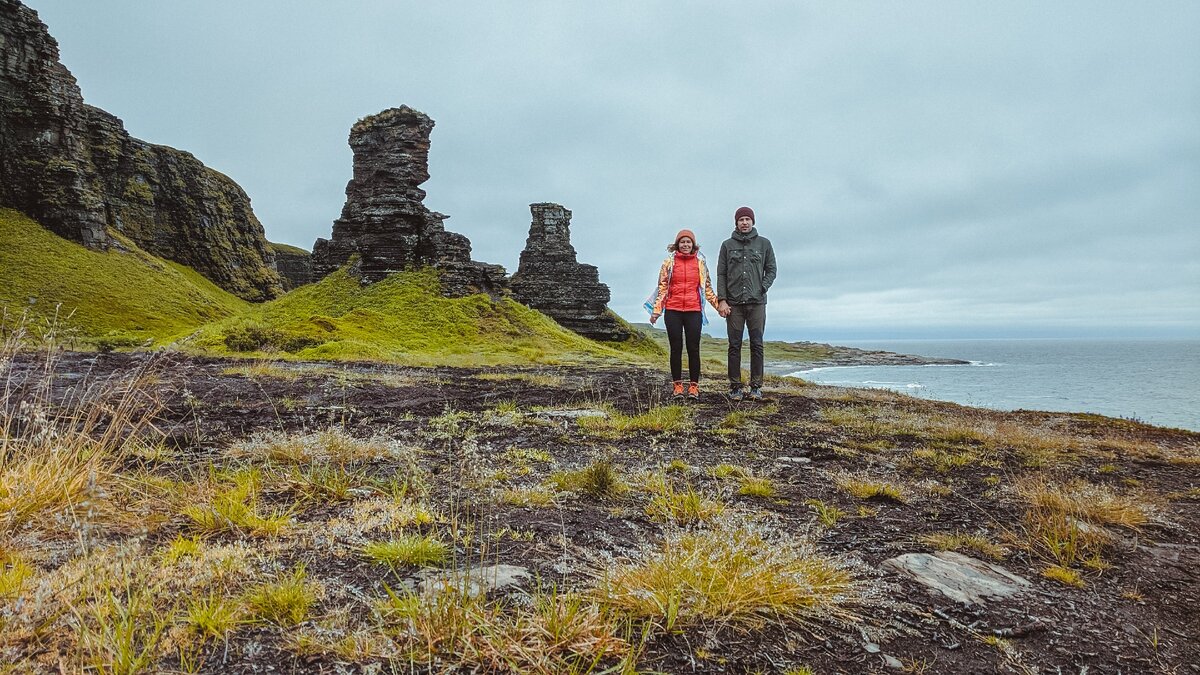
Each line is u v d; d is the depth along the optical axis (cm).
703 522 360
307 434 548
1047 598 278
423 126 6025
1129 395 4112
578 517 363
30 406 395
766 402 991
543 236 8531
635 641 218
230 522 308
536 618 214
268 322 4900
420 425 688
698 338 1015
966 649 229
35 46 8862
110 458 411
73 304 7388
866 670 211
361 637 206
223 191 14850
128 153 12338
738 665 208
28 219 8512
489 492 405
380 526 323
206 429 588
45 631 196
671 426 722
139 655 189
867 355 17800
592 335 8356
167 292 8950
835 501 431
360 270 5525
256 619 218
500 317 5019
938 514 404
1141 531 384
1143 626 256
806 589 260
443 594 230
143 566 245
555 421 747
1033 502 422
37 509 297
